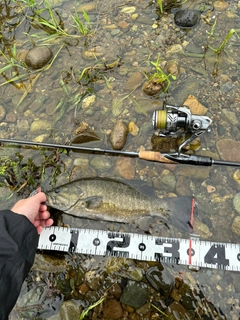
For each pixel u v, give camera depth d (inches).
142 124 25.5
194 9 29.9
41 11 30.4
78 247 22.0
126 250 21.7
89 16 30.9
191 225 21.9
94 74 27.9
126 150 24.9
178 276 21.1
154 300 20.6
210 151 24.4
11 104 27.5
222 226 22.4
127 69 27.8
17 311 21.0
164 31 29.4
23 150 25.7
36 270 22.0
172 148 24.8
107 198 22.6
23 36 30.5
